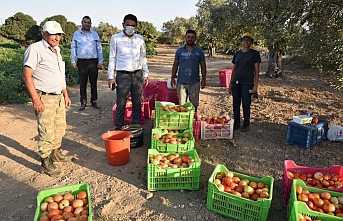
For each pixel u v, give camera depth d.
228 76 11.62
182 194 3.86
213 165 4.72
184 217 3.40
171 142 4.58
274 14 6.10
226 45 9.86
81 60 7.28
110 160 4.62
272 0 5.76
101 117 7.18
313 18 5.20
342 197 3.26
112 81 5.46
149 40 43.12
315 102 8.39
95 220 3.33
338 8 4.81
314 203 3.21
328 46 4.81
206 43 24.66
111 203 3.66
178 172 3.85
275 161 4.83
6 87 8.71
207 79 13.88
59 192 3.16
